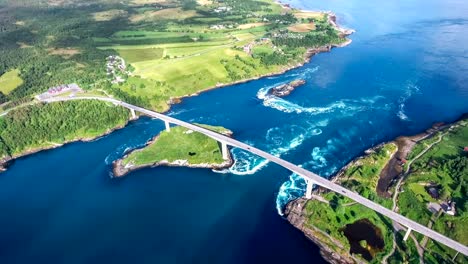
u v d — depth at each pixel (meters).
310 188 171.00
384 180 182.25
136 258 153.38
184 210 176.12
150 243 160.00
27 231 169.50
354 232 153.62
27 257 156.12
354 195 158.25
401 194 170.50
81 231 167.88
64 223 172.88
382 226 155.12
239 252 153.12
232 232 162.75
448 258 138.88
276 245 154.12
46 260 154.38
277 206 173.75
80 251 157.75
